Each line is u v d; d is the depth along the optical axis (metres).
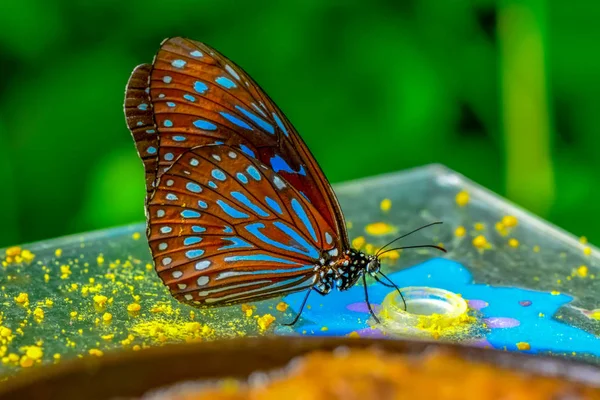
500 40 0.59
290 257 0.49
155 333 0.48
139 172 0.59
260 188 0.49
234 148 0.48
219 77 0.48
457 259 0.51
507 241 0.52
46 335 0.47
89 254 0.51
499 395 0.42
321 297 0.49
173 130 0.48
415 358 0.43
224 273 0.49
